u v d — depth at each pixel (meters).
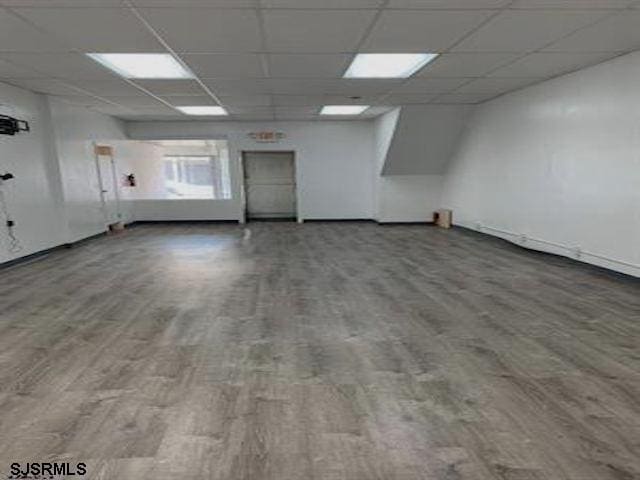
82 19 3.05
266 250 6.58
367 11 2.96
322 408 2.20
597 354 2.77
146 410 2.18
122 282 4.70
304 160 9.74
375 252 6.32
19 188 5.66
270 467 1.77
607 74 4.45
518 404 2.21
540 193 5.75
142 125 9.41
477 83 5.55
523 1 2.81
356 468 1.76
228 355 2.83
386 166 8.83
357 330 3.25
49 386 2.42
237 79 5.11
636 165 4.16
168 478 1.71
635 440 1.91
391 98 6.61
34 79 5.10
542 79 5.39
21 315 3.63
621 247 4.41
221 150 12.09
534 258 5.68
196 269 5.32
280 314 3.62
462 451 1.86
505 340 3.02
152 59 4.22
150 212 9.95
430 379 2.49
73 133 7.05
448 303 3.86
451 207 8.83
